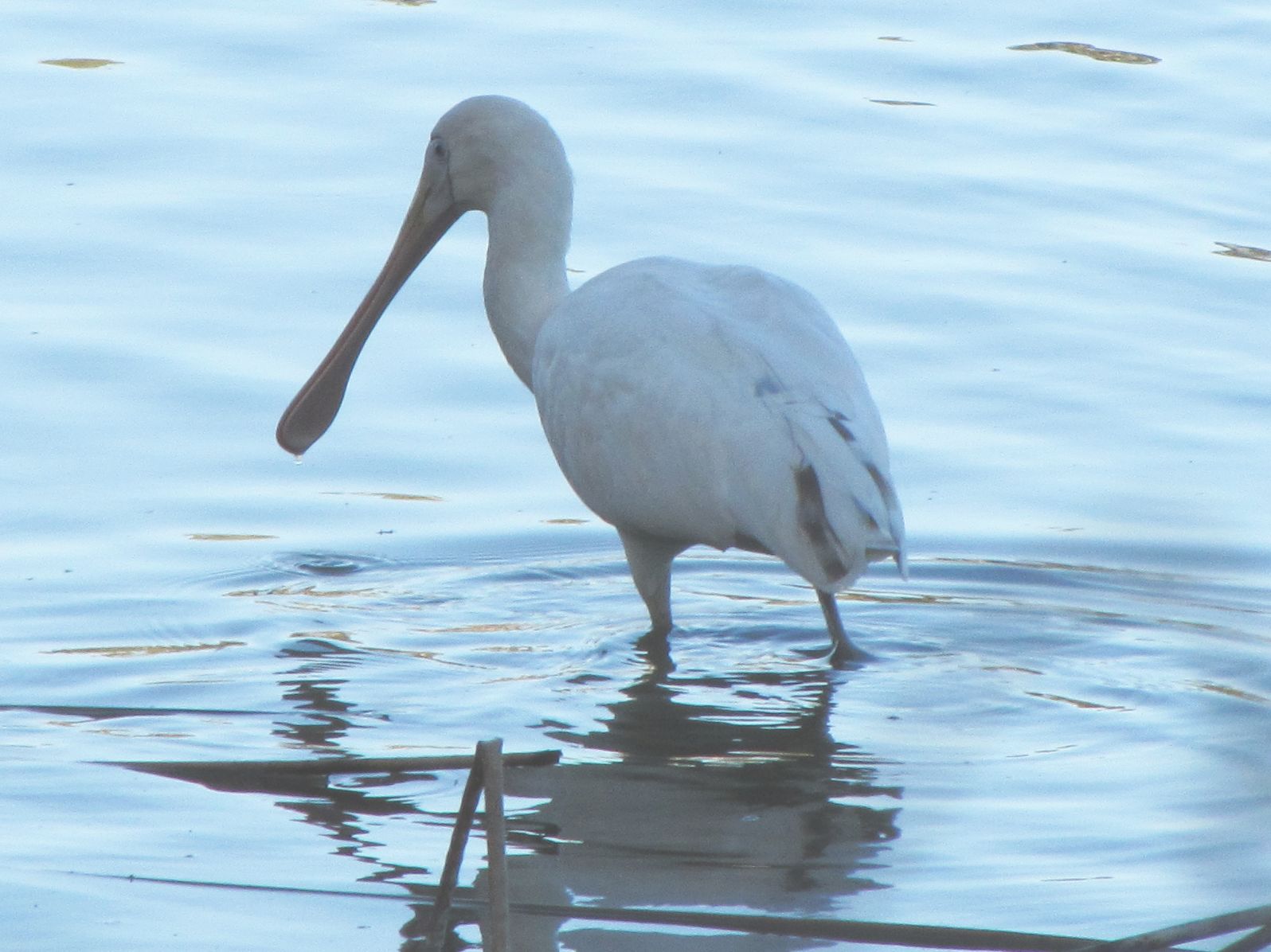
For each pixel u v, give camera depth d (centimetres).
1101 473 1344
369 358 1505
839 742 1016
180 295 1575
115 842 881
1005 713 1053
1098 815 926
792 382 1048
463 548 1273
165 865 860
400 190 1789
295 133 1917
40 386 1423
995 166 1891
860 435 1038
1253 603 1199
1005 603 1209
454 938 799
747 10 2316
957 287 1625
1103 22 2312
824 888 848
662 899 837
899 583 1239
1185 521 1265
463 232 1750
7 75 2047
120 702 1046
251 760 959
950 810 932
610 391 1102
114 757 974
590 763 984
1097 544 1270
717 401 1056
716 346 1070
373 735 1009
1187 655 1131
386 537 1278
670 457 1073
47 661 1092
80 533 1249
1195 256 1703
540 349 1177
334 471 1352
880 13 2330
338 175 1820
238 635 1138
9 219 1708
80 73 2059
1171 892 842
